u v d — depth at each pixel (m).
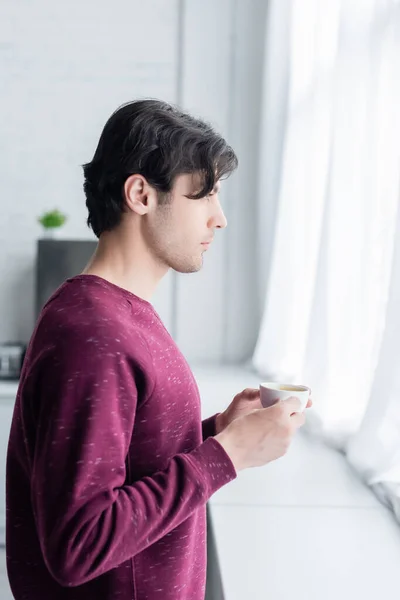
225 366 3.40
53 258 3.02
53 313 0.79
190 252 0.88
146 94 3.45
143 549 0.82
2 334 3.46
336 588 1.17
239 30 3.39
